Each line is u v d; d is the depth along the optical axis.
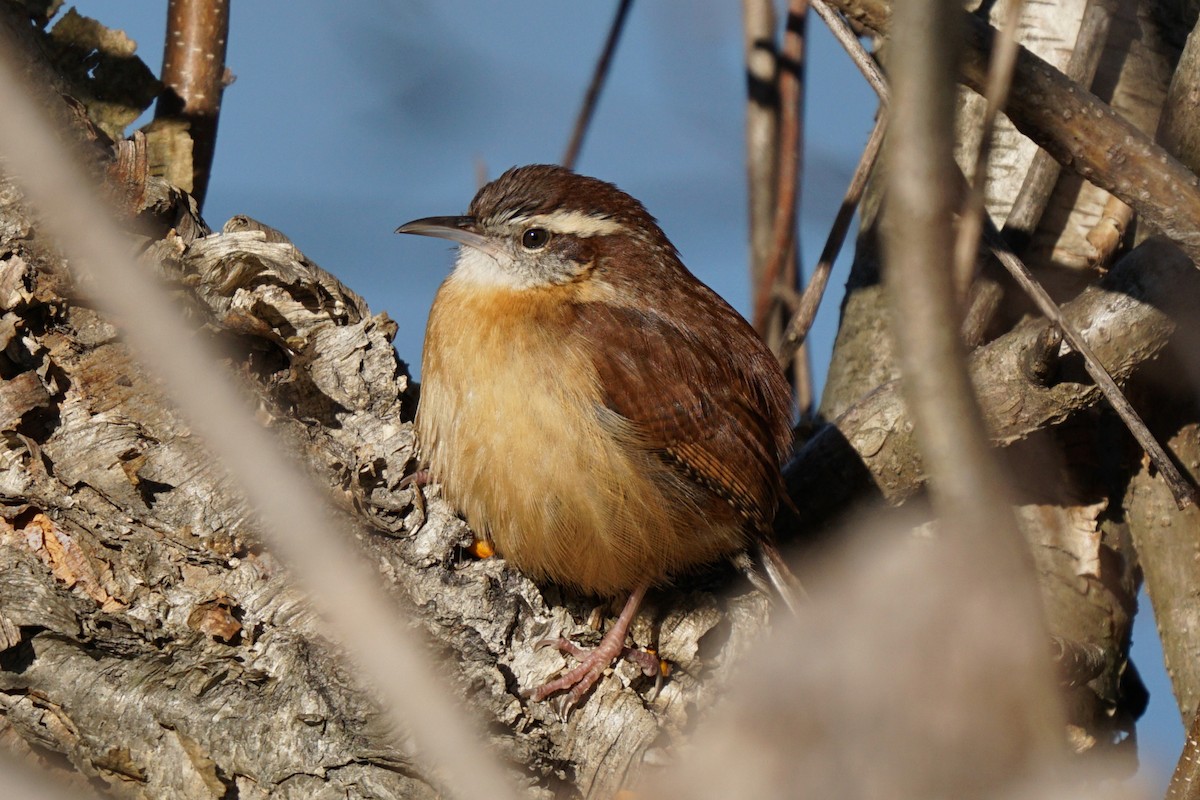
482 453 9.21
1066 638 9.35
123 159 8.85
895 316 4.33
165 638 7.62
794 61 11.15
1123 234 10.48
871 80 8.48
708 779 5.98
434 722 5.23
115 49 10.15
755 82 11.13
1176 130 9.77
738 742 5.90
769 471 9.74
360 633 5.32
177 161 10.21
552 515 9.22
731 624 9.19
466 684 7.83
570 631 8.89
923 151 4.26
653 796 6.37
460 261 10.18
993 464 4.37
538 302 9.80
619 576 9.34
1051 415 9.58
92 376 8.02
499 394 9.25
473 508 9.30
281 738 7.27
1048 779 4.88
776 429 10.23
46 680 7.42
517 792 7.59
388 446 8.96
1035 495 9.98
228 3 10.69
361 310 9.77
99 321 8.09
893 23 4.33
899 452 9.88
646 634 9.02
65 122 8.71
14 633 7.44
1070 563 9.90
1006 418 9.57
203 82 10.63
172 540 7.79
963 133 11.00
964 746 5.22
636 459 9.38
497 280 9.95
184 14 10.59
